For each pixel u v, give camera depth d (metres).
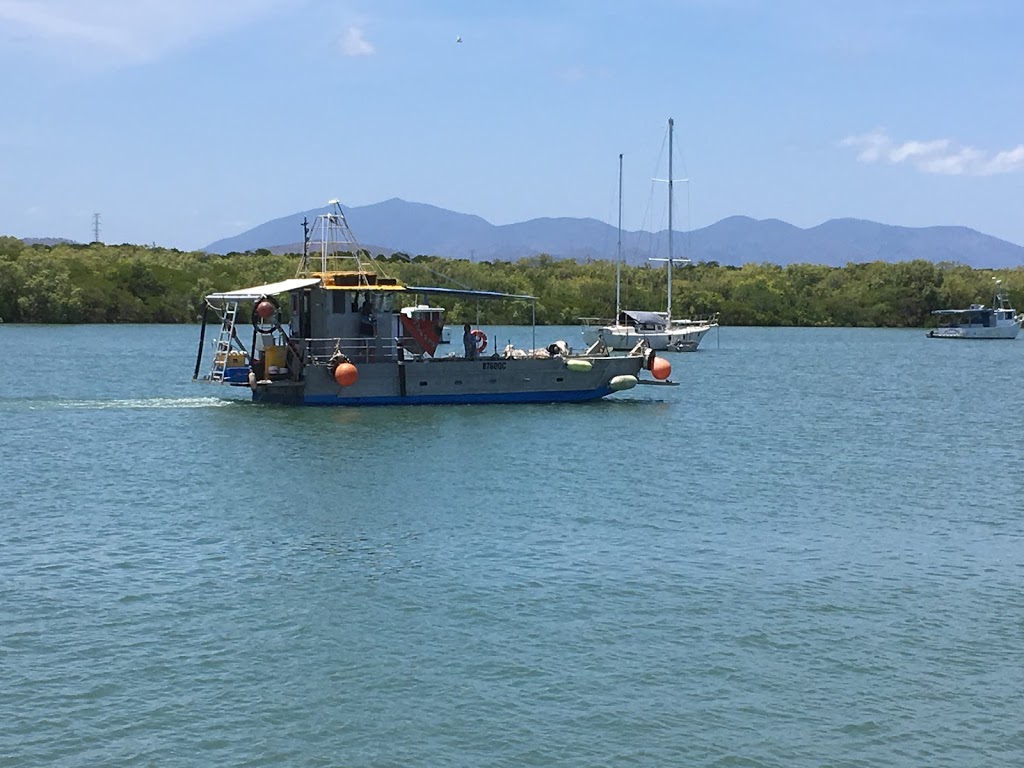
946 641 25.98
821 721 21.97
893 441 56.69
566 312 176.62
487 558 32.12
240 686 23.09
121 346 124.62
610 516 37.59
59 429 54.38
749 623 26.97
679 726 21.67
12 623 26.28
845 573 31.22
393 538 34.16
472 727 21.52
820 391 84.38
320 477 43.12
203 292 185.38
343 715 21.92
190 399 65.94
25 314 176.75
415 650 25.03
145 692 22.75
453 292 61.91
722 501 40.47
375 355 60.31
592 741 21.06
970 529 36.62
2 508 37.75
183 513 37.16
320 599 28.28
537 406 62.56
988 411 71.50
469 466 45.81
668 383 64.62
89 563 31.12
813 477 45.66
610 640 25.77
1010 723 22.02
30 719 21.53
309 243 61.72
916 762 20.56
